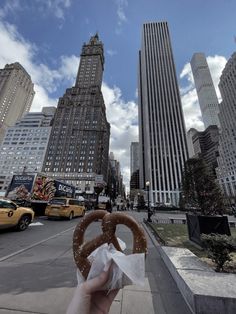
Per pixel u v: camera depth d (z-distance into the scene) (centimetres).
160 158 10012
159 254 579
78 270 116
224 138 9212
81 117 10200
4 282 347
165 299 301
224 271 370
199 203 739
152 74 12125
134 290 332
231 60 8788
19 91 13775
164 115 10975
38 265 445
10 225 851
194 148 14438
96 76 11919
